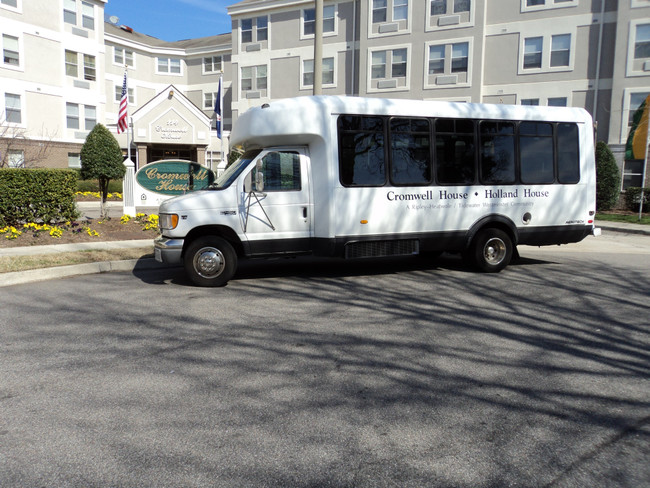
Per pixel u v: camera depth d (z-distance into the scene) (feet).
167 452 10.90
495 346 17.69
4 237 36.24
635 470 10.33
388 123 27.63
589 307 22.71
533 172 30.63
